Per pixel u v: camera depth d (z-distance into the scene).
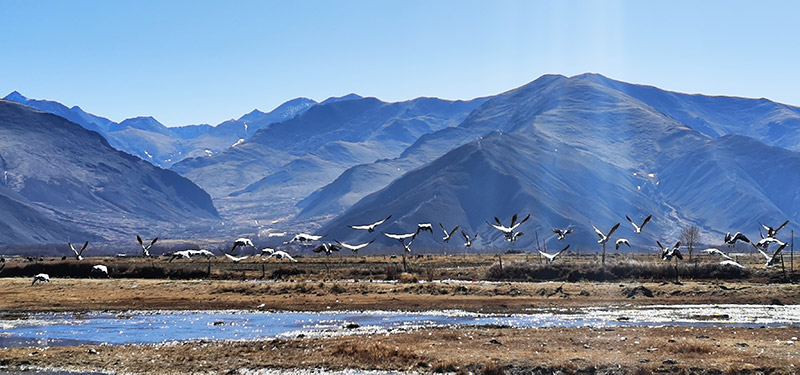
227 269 136.62
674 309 76.06
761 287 89.06
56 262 137.50
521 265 114.19
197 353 50.16
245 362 47.16
